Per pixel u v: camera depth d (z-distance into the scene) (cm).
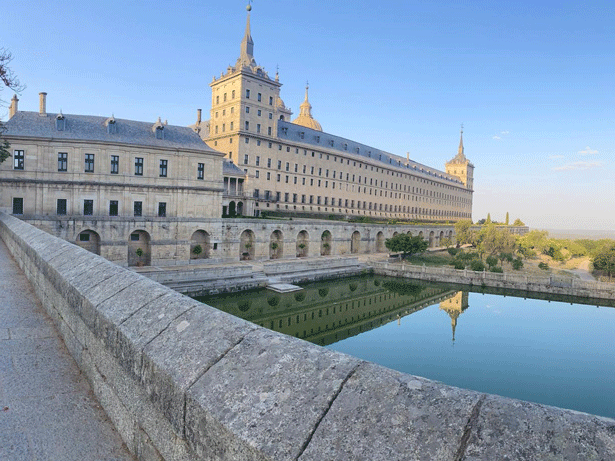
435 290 6650
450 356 3656
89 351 560
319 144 11569
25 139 5091
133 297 512
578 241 14550
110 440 436
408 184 15350
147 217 5691
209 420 283
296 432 238
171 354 361
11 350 668
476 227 13912
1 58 2352
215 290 4988
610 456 177
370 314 5153
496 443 194
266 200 9512
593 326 4691
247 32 10000
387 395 240
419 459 199
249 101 9219
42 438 430
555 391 2964
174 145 6094
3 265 1453
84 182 5394
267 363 301
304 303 5266
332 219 10938
